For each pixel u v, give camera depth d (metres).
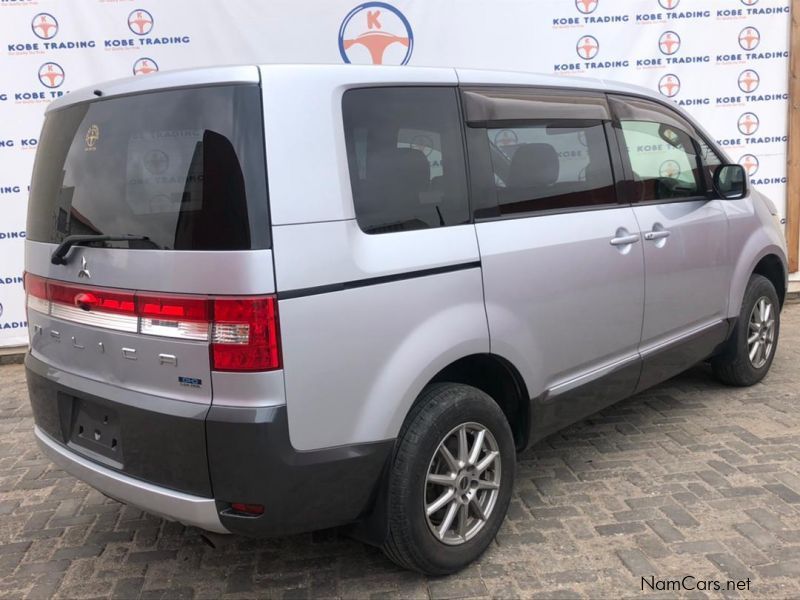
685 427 4.16
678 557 2.85
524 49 6.29
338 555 3.01
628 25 6.35
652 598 2.61
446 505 2.73
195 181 2.23
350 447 2.38
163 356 2.29
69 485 3.80
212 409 2.20
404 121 2.63
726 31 6.45
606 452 3.88
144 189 2.35
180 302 2.22
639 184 3.67
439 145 2.74
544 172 3.15
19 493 3.71
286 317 2.19
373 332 2.41
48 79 5.88
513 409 3.12
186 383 2.26
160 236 2.29
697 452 3.82
